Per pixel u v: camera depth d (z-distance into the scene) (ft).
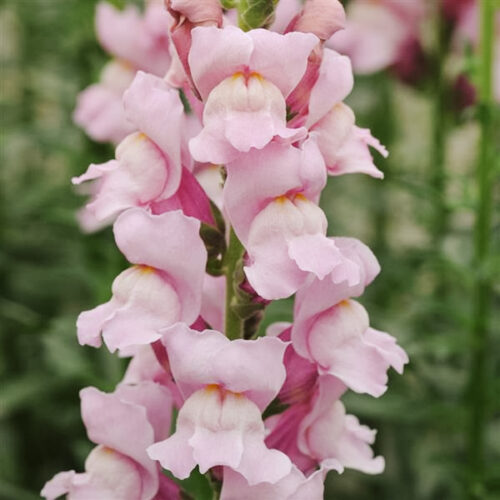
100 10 2.88
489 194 2.55
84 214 3.00
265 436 1.87
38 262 3.65
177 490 1.88
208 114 1.75
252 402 1.77
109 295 2.79
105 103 2.94
